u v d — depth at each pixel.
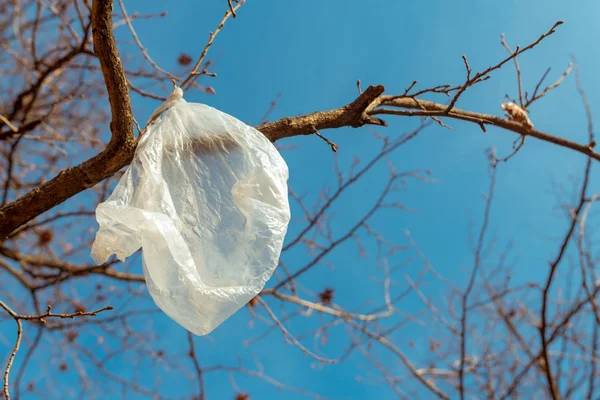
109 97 1.19
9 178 1.99
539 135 1.65
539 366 2.30
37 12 2.12
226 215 1.19
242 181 1.20
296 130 1.30
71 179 1.23
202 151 1.22
